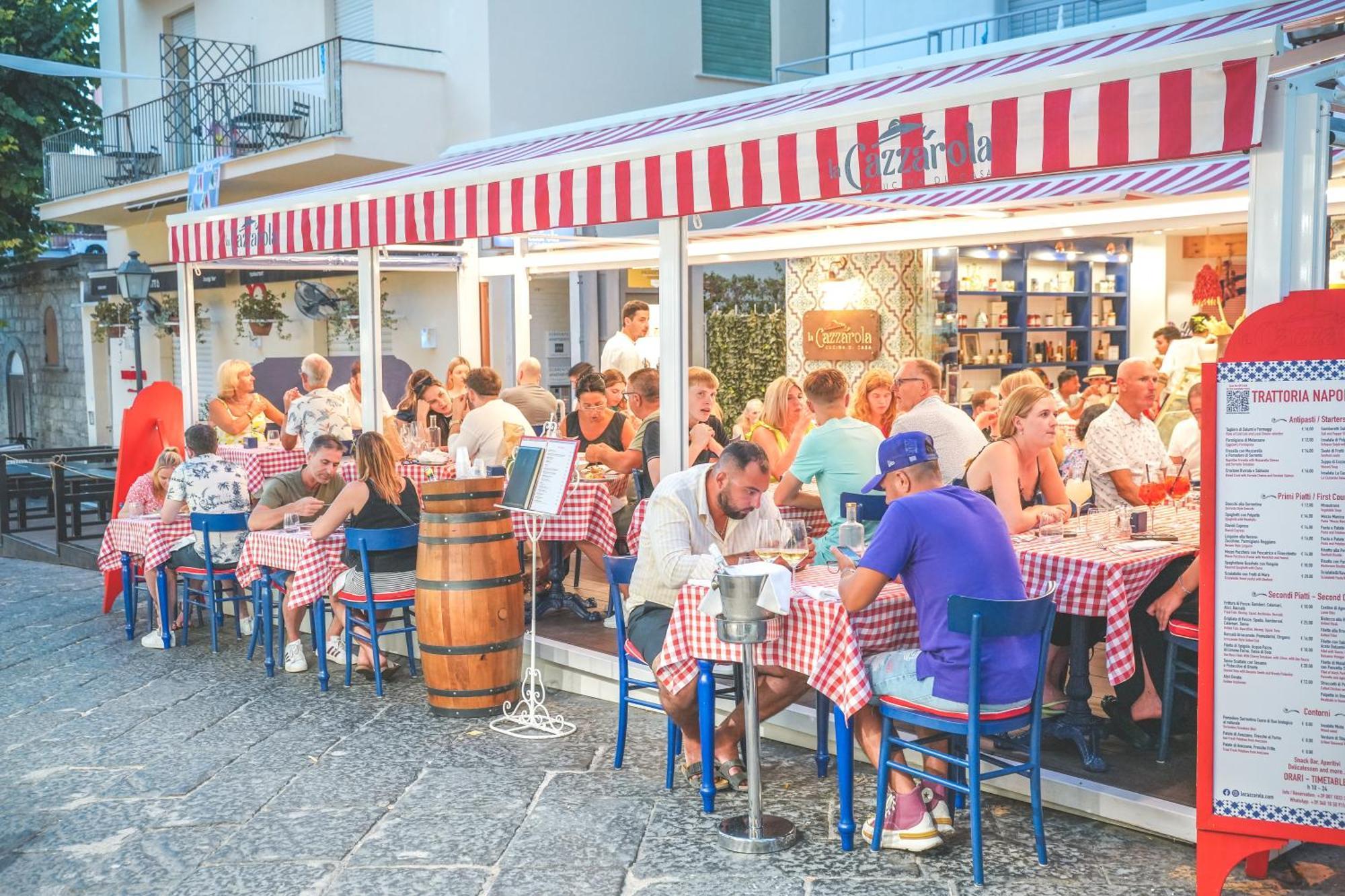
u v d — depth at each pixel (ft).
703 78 51.03
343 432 33.37
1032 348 41.81
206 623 29.19
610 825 15.87
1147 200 24.00
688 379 20.61
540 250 37.29
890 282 39.86
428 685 21.08
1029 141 14.38
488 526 20.76
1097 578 15.55
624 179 18.89
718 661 15.56
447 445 36.35
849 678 14.46
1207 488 13.07
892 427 25.27
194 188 51.96
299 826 16.16
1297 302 12.64
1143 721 17.51
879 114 15.78
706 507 17.28
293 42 54.13
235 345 58.95
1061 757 16.84
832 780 17.26
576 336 46.39
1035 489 19.44
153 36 63.87
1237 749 13.11
